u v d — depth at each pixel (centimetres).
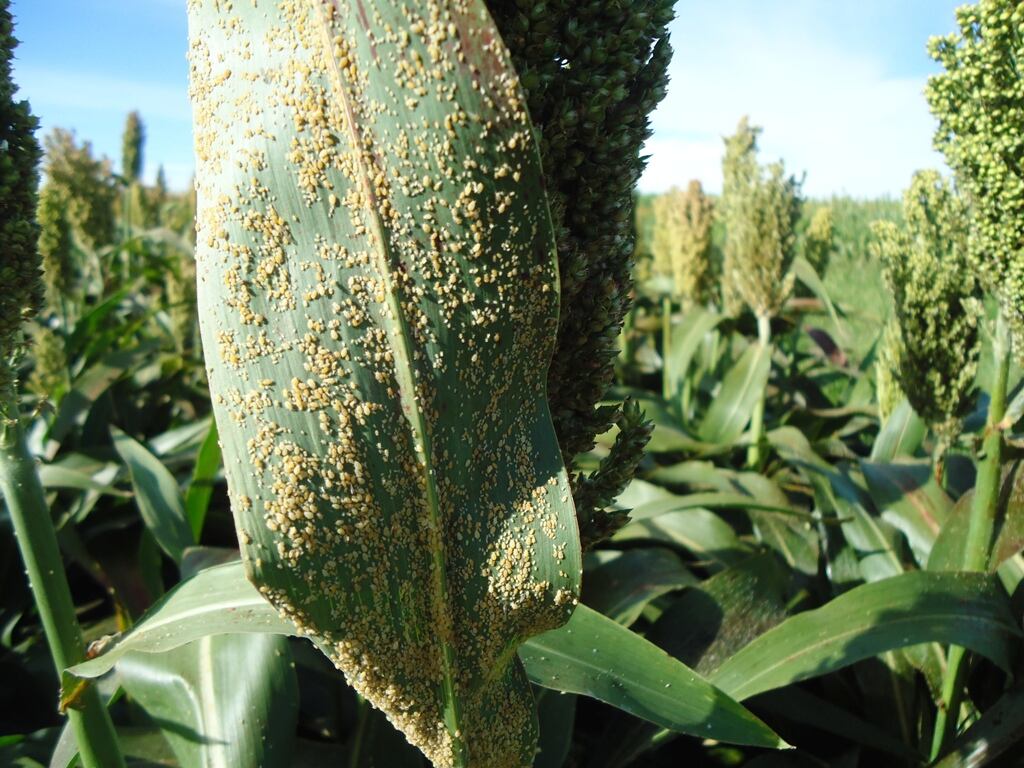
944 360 62
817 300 136
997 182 45
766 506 68
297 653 57
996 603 52
